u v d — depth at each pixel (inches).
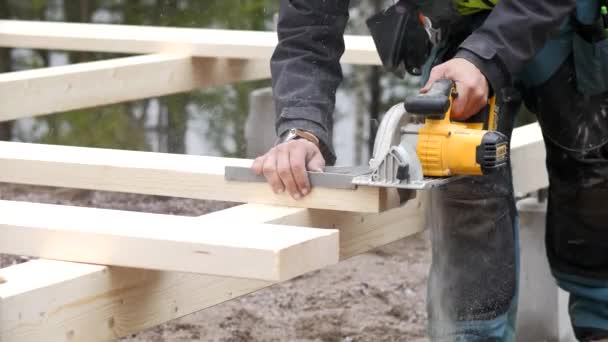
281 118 174.4
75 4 438.0
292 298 260.8
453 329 190.1
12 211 154.0
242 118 433.1
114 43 296.2
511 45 160.7
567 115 183.2
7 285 130.2
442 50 185.3
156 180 178.4
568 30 176.7
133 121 438.3
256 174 170.6
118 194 338.3
